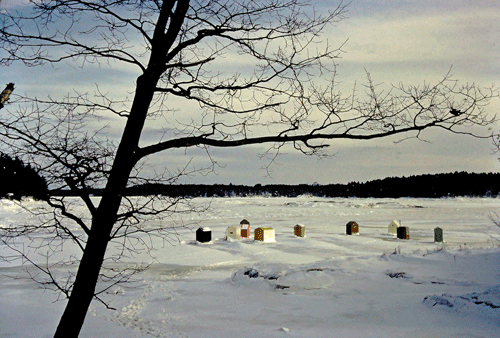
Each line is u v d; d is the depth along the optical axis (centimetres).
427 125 404
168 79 468
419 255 1398
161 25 413
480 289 966
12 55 395
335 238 2702
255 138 421
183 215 4622
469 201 11794
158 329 796
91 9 400
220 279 1373
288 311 930
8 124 383
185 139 415
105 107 419
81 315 379
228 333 765
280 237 2744
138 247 2155
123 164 399
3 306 991
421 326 747
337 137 414
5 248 1934
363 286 1123
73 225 2700
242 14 422
